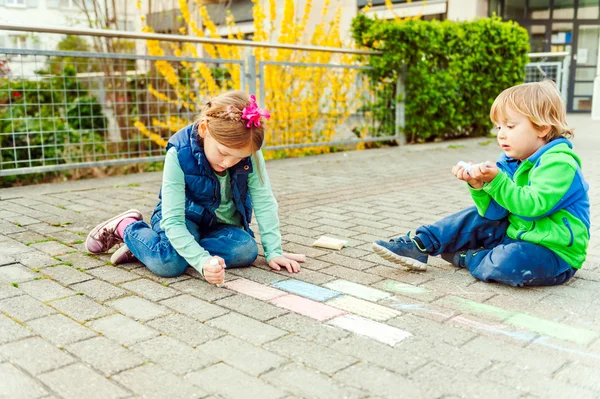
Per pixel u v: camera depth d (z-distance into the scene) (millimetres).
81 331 2029
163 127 6637
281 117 6938
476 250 2648
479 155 7082
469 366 1796
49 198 4508
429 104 8188
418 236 2693
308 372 1749
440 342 1962
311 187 5027
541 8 14859
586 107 15008
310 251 3088
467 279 2615
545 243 2420
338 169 6078
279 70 6895
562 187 2309
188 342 1948
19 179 5617
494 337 2006
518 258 2418
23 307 2246
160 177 5543
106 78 6422
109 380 1698
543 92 2369
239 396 1614
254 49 7156
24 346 1910
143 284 2521
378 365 1796
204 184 2562
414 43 7863
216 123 2309
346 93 7531
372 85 7828
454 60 8289
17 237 3318
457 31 8227
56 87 6141
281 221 3789
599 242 3211
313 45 7598
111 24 7074
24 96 5148
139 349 1895
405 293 2439
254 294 2410
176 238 2498
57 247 3104
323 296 2396
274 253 2777
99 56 5246
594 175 5375
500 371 1767
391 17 14008
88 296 2371
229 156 2367
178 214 2529
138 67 6891
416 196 4594
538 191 2307
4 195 4602
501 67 8859
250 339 1975
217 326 2080
